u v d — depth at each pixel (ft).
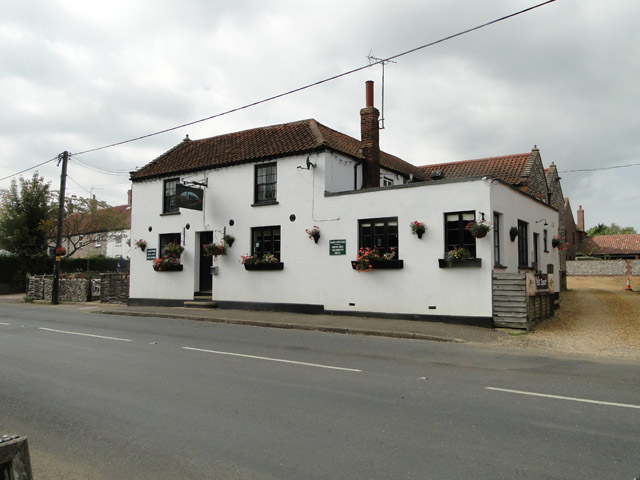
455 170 81.05
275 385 22.70
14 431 16.88
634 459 14.02
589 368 27.17
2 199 100.48
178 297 63.72
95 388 22.29
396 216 47.62
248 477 13.09
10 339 37.11
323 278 51.85
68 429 17.01
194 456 14.55
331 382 23.30
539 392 21.53
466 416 18.04
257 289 56.54
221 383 23.08
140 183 69.10
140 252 68.18
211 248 57.47
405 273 46.91
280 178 55.62
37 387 22.52
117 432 16.66
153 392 21.54
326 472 13.30
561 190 92.84
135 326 45.68
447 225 45.44
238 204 58.80
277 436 16.07
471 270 43.57
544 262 63.16
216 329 43.62
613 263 128.67
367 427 16.87
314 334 40.50
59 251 75.56
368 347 33.94
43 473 13.55
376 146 59.06
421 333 38.91
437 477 12.90
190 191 58.70
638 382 23.68
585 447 14.97
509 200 49.01
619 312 54.19
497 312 42.34
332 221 51.52
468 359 29.63
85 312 60.64
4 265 101.50
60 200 76.43
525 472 13.15
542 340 37.17
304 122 60.29
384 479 12.82
